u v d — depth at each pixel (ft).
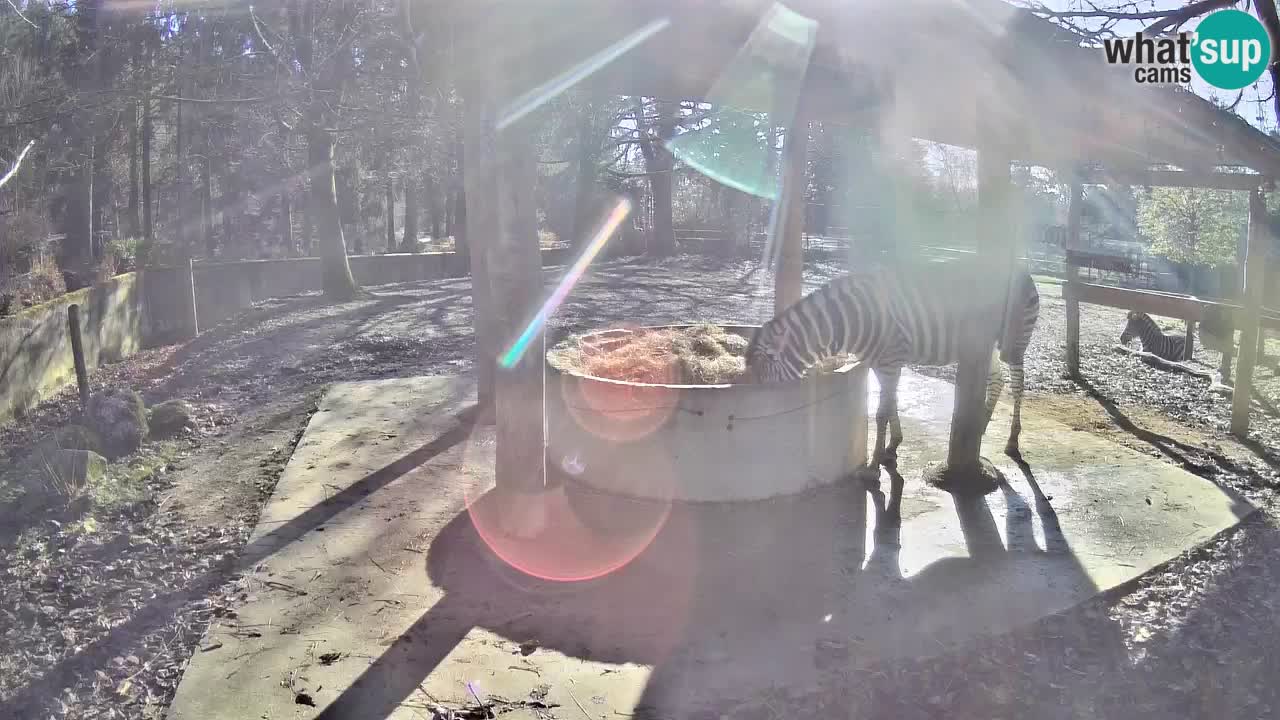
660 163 97.50
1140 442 24.57
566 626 13.51
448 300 60.85
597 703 11.46
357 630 13.37
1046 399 30.42
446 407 27.61
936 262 20.90
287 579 15.21
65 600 14.98
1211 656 12.87
